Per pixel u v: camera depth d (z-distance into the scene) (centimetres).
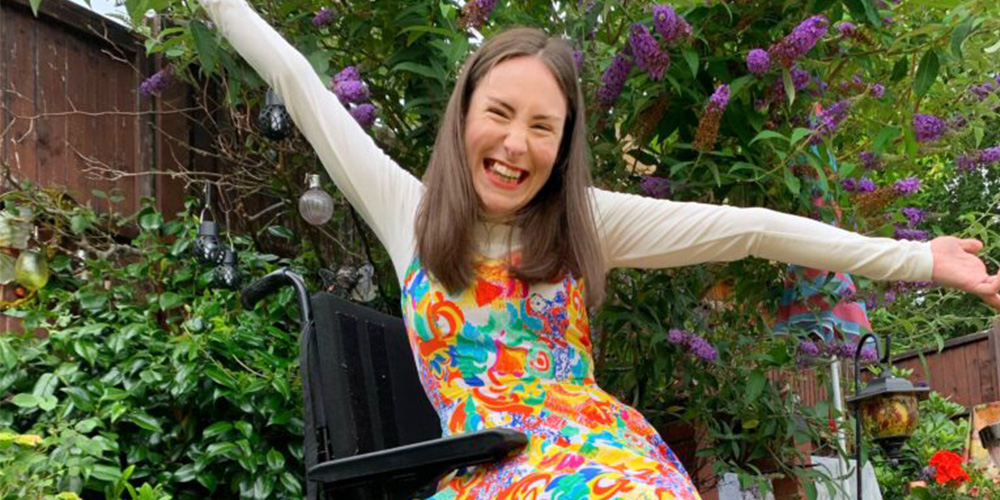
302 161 306
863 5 250
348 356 170
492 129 161
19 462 207
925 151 290
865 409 310
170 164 321
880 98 277
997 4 242
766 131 230
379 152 180
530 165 162
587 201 168
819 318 265
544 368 160
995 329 552
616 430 153
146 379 237
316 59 251
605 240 172
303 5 273
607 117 254
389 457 139
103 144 309
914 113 274
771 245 166
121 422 240
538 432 150
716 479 319
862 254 162
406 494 144
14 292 283
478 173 163
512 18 263
